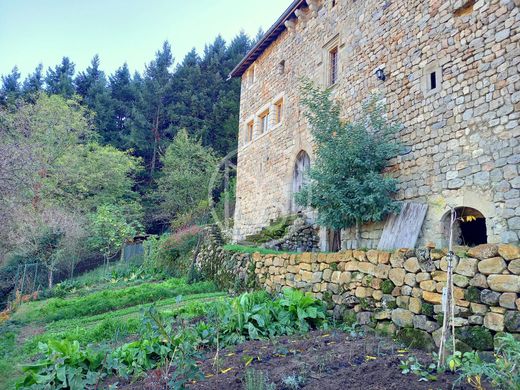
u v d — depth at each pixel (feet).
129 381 11.89
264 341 14.25
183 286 33.27
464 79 24.23
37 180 53.88
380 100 31.09
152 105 101.71
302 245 37.88
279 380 10.11
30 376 11.86
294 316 16.33
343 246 33.47
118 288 42.01
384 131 28.89
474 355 9.85
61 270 55.67
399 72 29.60
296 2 43.52
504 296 10.23
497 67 22.35
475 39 23.80
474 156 23.06
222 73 103.86
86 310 27.81
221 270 32.73
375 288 14.61
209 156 80.43
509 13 22.00
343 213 28.89
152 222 85.76
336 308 16.58
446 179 24.70
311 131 31.58
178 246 48.39
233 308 16.21
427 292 12.37
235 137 90.74
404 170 27.94
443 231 24.54
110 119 102.47
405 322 12.98
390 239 27.12
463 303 11.23
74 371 11.63
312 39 42.73
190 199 78.02
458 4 25.08
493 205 21.63
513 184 20.77
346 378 9.96
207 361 12.41
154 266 53.26
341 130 29.53
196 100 98.17
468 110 23.76
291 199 43.24
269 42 52.03
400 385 9.17
